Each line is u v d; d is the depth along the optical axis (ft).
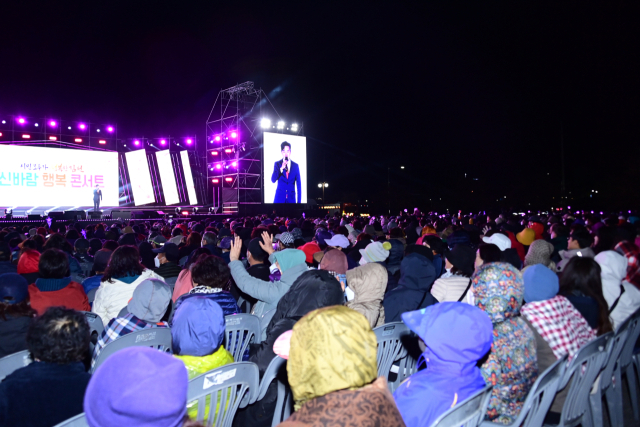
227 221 46.29
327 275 10.19
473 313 6.29
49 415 6.25
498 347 7.93
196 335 7.51
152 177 90.99
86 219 60.23
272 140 77.61
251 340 11.71
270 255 14.92
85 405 3.69
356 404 3.93
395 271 17.92
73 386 6.45
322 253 16.55
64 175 75.72
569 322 9.36
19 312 9.77
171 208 84.69
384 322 12.02
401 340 10.87
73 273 18.69
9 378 6.36
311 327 4.23
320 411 3.93
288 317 9.59
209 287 11.55
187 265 15.58
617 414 10.77
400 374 11.43
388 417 3.98
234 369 7.46
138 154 86.84
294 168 80.48
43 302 11.91
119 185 87.35
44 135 82.58
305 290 9.83
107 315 12.37
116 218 63.10
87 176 77.92
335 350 4.05
